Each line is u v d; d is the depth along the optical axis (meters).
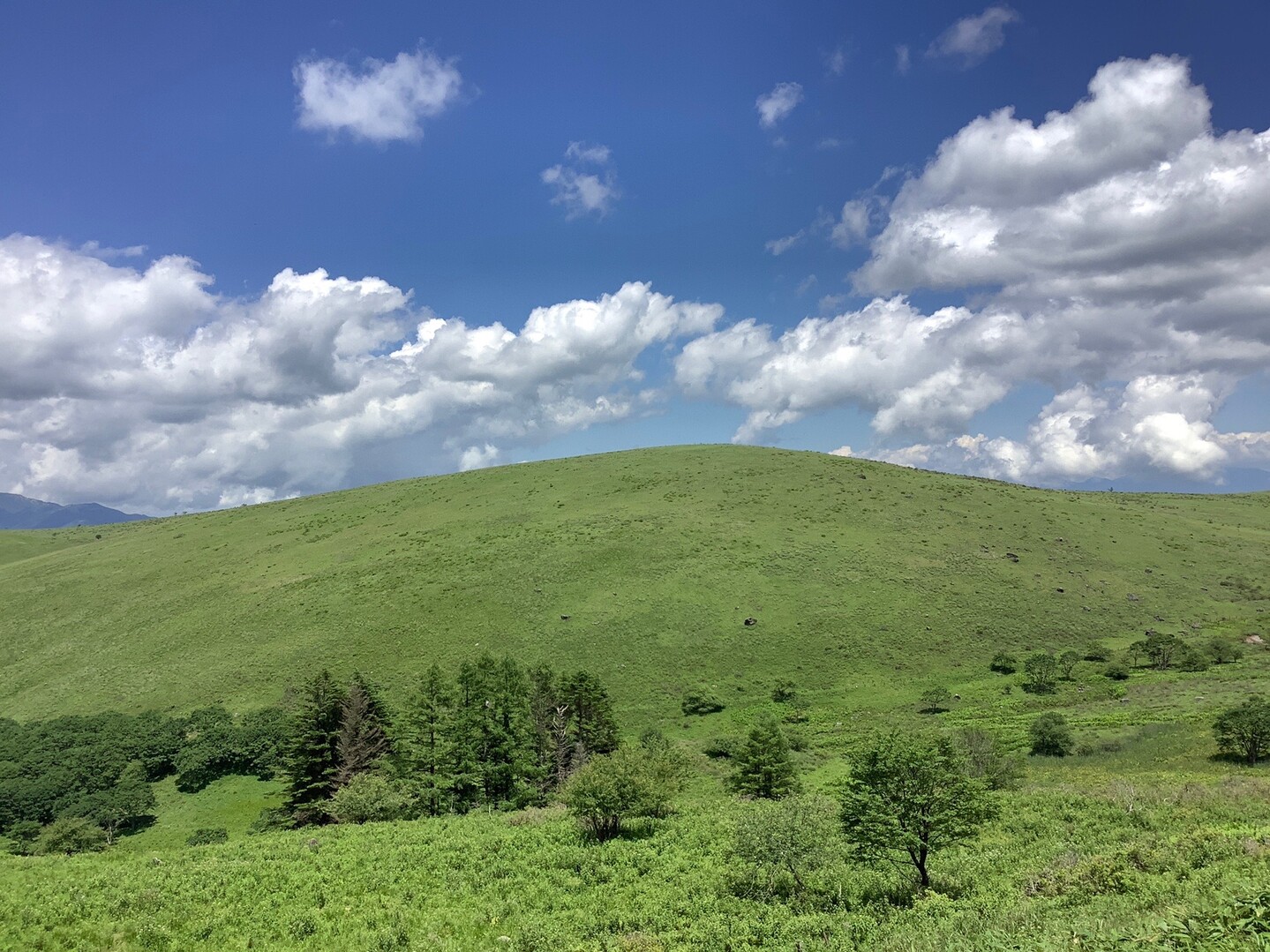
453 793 50.28
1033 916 16.91
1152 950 11.45
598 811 33.00
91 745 70.38
